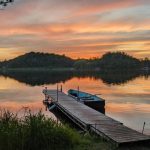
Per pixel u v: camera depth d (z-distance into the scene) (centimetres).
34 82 6412
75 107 2153
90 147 957
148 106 2683
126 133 1173
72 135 974
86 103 2438
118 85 5406
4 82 6444
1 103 2911
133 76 9438
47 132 894
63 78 8231
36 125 892
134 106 2689
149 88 4703
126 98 3334
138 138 1077
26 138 849
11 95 3716
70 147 913
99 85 5441
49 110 2475
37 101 3105
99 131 1223
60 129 953
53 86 5244
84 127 1492
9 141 820
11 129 867
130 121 1947
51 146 884
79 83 6041
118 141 1028
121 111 2398
